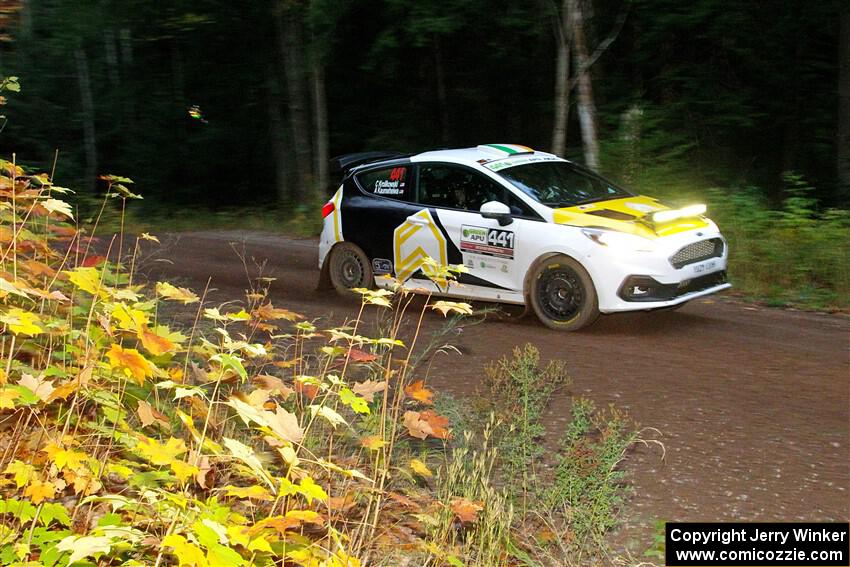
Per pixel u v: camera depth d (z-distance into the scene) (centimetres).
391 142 2445
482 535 392
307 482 266
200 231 1734
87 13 2239
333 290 1004
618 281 766
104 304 363
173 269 1158
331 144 2597
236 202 2931
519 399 544
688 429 556
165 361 430
